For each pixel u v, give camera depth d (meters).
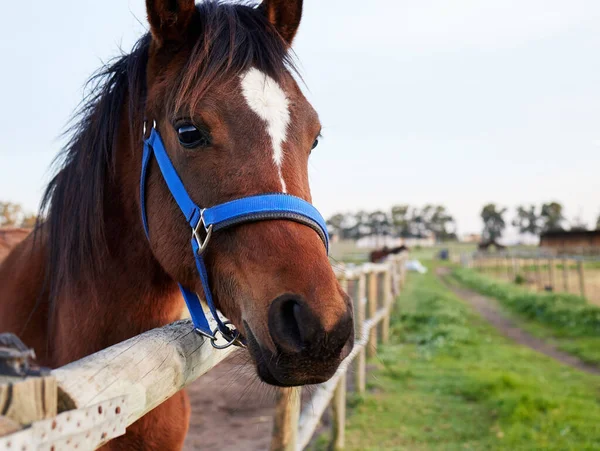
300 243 1.29
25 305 1.95
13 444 0.65
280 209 1.32
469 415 4.63
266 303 1.24
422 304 12.40
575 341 8.48
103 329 1.73
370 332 5.29
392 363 6.51
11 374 0.71
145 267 1.72
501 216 99.12
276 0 1.82
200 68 1.46
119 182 1.77
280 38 1.60
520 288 16.34
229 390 5.03
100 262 1.72
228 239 1.36
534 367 6.56
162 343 1.25
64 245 1.80
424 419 4.52
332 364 1.19
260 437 3.92
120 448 1.67
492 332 9.48
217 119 1.39
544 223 92.12
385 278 8.02
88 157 1.78
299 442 2.64
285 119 1.43
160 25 1.58
